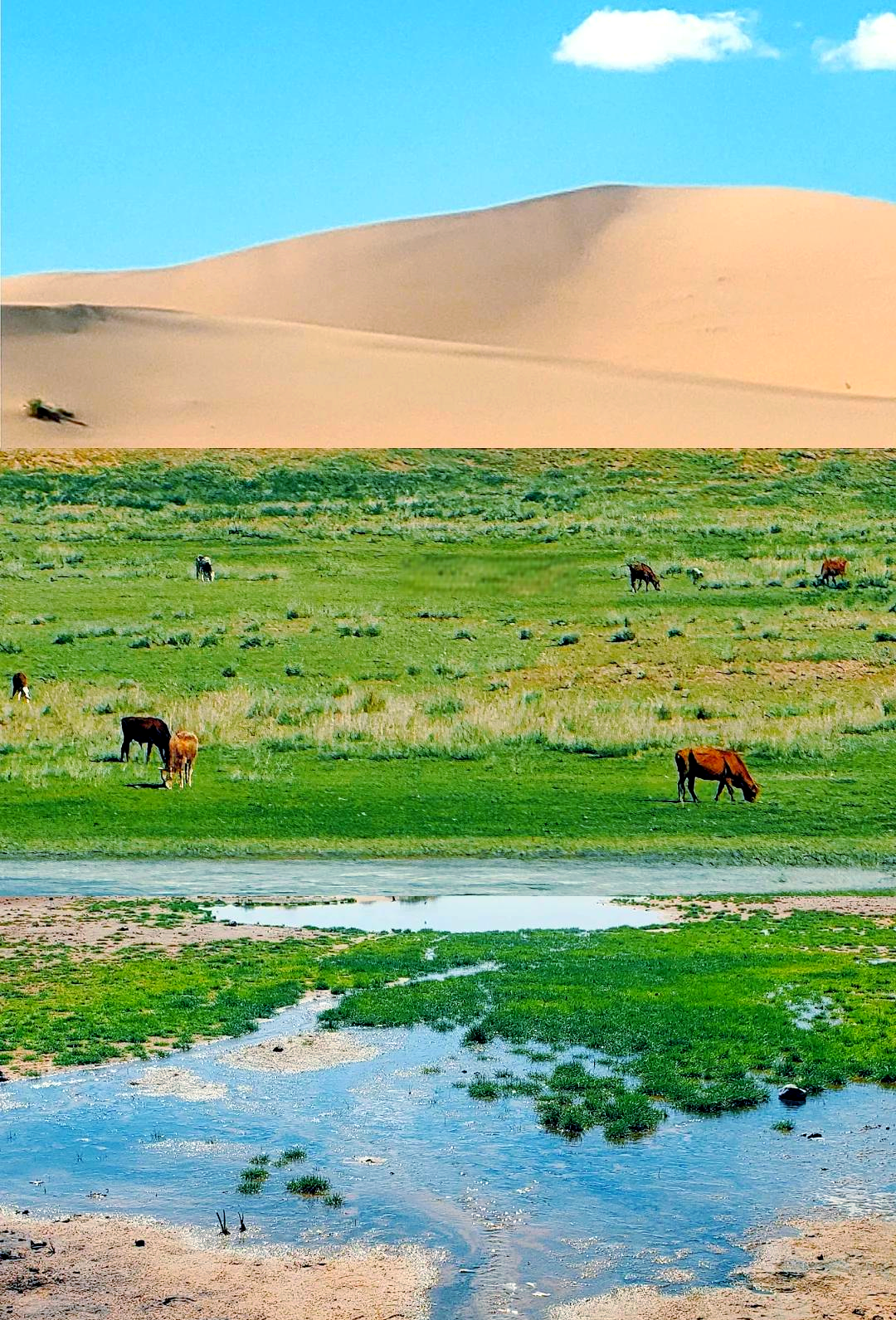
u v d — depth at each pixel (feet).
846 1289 61.52
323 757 196.03
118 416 458.91
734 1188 72.08
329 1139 78.54
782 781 184.65
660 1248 65.77
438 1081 87.35
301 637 259.60
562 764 193.16
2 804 172.04
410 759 195.31
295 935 123.44
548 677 239.71
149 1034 95.30
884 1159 75.66
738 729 208.33
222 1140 78.38
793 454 394.93
